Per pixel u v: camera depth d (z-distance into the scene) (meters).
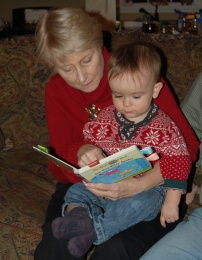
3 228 1.41
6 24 3.18
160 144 1.31
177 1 3.74
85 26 1.27
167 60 1.91
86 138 1.42
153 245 1.24
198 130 1.53
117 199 1.29
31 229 1.42
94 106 1.48
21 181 1.67
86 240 1.24
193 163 1.47
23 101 1.94
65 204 1.33
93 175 1.21
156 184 1.31
